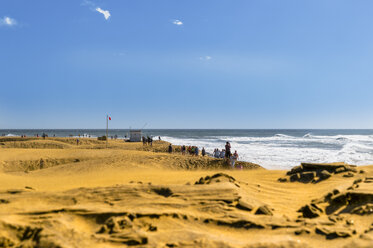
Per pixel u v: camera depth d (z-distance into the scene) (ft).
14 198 18.65
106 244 12.55
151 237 13.32
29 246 12.09
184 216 16.31
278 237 13.35
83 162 61.62
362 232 13.57
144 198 19.40
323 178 29.19
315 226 14.43
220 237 13.41
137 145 153.89
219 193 20.62
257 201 20.17
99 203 18.37
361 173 29.53
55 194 19.56
